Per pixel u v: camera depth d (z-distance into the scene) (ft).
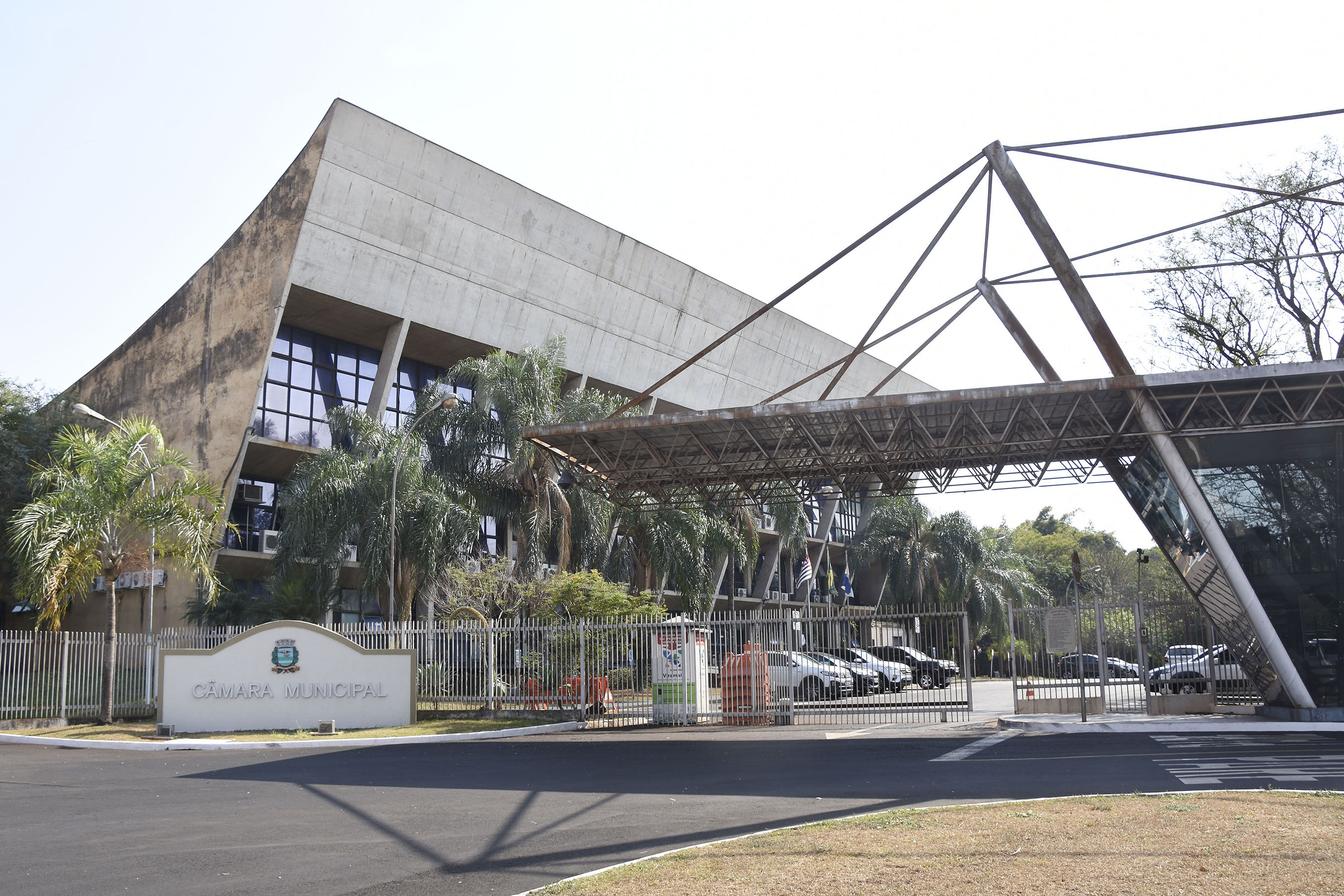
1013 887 19.63
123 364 140.15
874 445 71.00
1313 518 63.52
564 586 88.12
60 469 82.33
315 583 104.94
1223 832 23.95
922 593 188.24
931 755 48.70
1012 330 74.23
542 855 27.04
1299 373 59.26
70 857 28.60
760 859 23.43
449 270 127.34
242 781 45.55
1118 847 22.79
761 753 52.60
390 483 99.45
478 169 124.06
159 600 123.13
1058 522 362.53
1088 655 81.92
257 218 120.67
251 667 74.59
